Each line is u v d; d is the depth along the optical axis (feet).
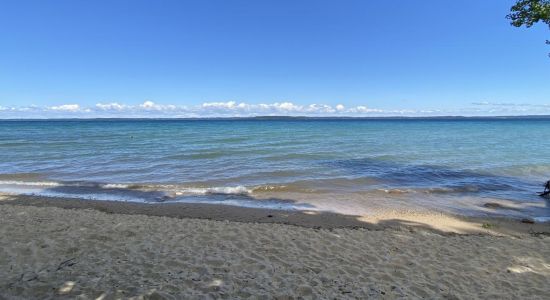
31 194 42.37
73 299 15.53
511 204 39.91
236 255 21.62
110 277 17.80
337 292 17.26
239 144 115.55
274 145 111.55
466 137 161.68
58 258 20.20
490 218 34.22
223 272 19.01
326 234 26.71
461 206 38.88
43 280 17.28
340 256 22.29
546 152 93.56
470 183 51.65
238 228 27.43
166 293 16.25
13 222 27.27
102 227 26.55
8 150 94.02
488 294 17.97
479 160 76.79
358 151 93.50
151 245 22.88
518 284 19.29
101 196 41.78
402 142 128.67
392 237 26.73
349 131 227.20
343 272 19.80
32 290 16.24
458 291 18.19
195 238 24.67
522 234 29.32
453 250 24.26
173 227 27.25
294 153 86.69
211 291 16.74
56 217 29.32
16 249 21.36
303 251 22.90
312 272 19.60
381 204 39.29
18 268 18.63
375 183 51.08
